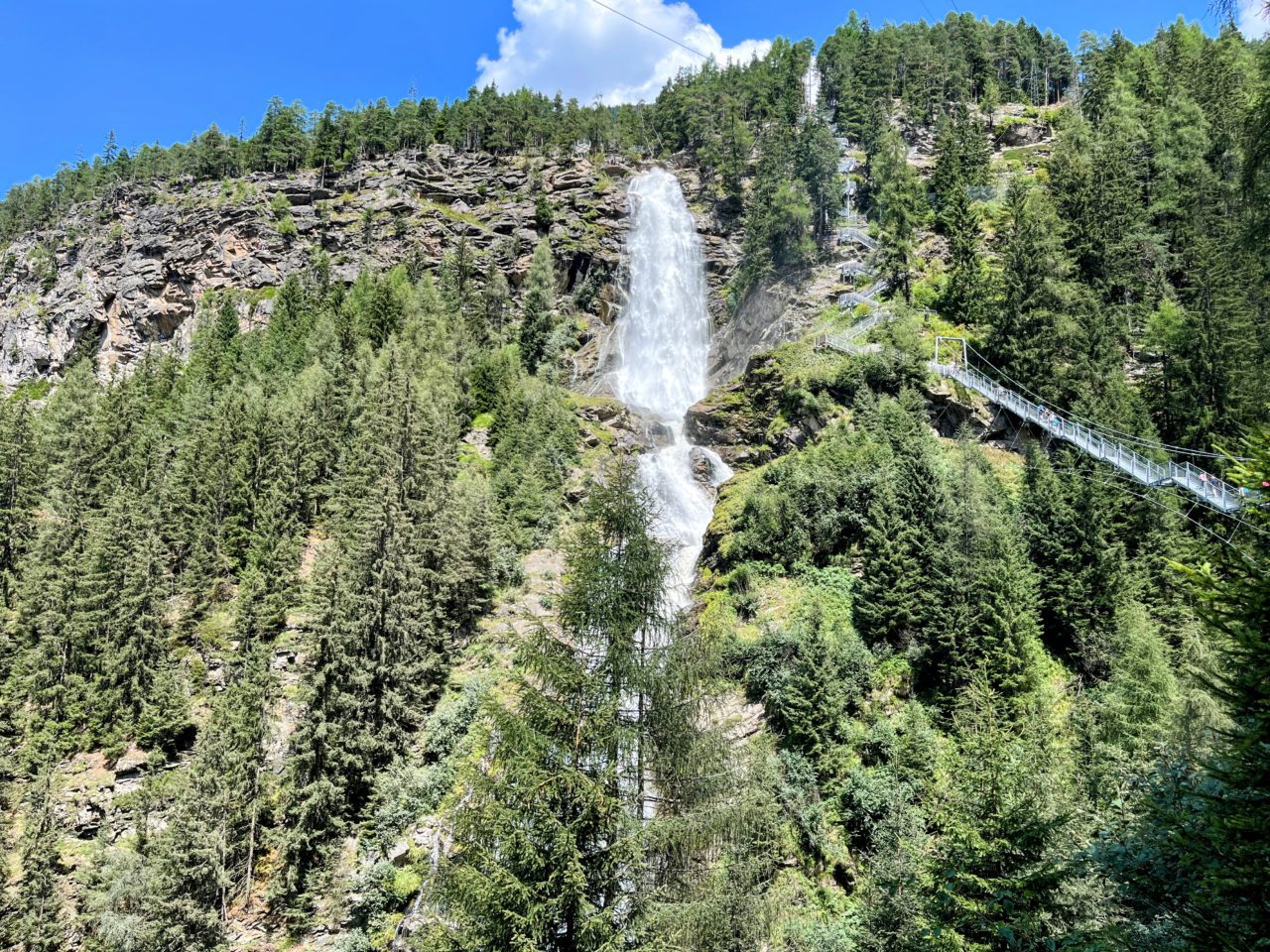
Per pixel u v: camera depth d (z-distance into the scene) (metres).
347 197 115.44
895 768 30.31
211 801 34.59
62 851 37.31
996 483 45.69
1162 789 13.90
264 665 41.41
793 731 32.22
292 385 69.19
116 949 31.55
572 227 106.62
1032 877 13.81
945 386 54.25
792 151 99.12
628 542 18.50
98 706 42.81
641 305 100.19
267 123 132.75
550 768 16.06
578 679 16.81
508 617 49.53
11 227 152.88
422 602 44.91
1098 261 61.78
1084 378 52.84
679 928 15.31
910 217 75.50
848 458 47.84
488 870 15.42
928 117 107.56
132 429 66.25
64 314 117.06
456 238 108.00
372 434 58.12
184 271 111.06
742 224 104.75
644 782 16.84
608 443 72.00
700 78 142.25
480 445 70.12
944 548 37.88
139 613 44.88
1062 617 37.53
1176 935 11.47
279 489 55.06
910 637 36.47
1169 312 52.69
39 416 77.12
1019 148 95.44
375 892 33.97
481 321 90.56
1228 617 12.23
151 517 52.44
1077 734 29.70
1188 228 62.16
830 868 27.89
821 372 59.62
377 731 40.34
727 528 49.66
